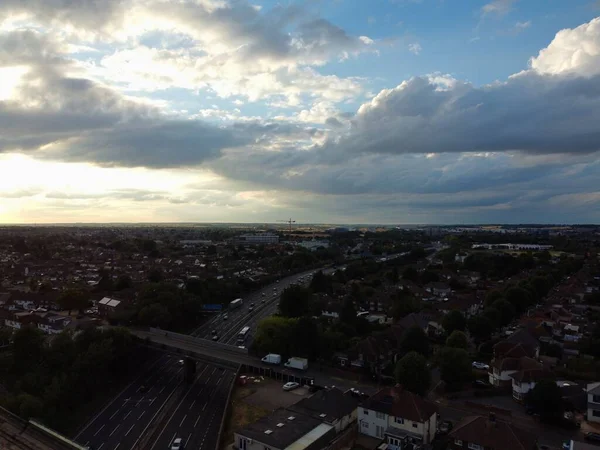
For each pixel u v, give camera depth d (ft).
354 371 356.18
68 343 371.76
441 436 249.14
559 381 321.52
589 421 263.29
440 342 446.60
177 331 521.65
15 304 613.93
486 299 572.92
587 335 447.42
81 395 334.03
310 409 270.26
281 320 414.82
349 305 495.41
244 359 383.65
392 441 240.53
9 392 324.60
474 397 306.55
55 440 195.42
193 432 277.64
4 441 196.34
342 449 240.12
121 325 484.33
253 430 244.42
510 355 343.87
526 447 207.82
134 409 319.88
